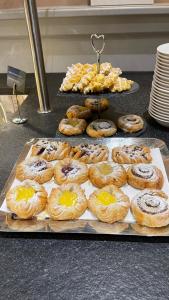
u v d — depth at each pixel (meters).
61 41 1.07
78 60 1.11
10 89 1.01
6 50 1.12
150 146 0.65
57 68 1.14
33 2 0.68
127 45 1.06
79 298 0.37
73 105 0.84
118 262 0.41
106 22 1.00
